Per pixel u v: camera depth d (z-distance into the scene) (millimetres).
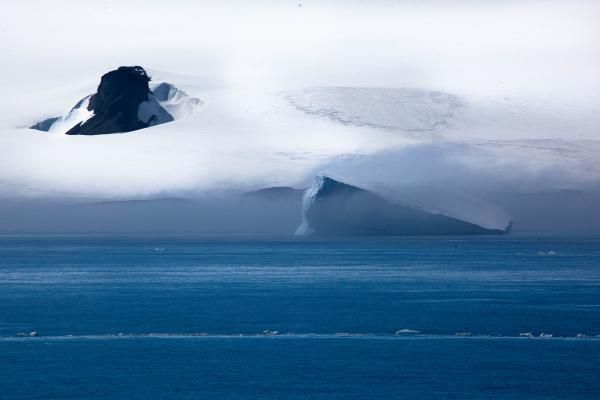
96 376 171500
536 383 166500
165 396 158375
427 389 162500
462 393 160125
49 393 160250
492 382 167250
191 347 197500
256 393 159875
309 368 177125
